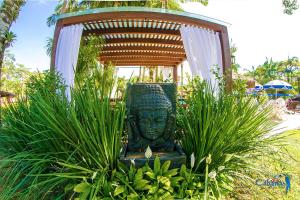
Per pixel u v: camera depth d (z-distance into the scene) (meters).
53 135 2.49
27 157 2.53
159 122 2.55
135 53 11.54
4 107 3.55
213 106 2.74
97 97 2.46
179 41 9.97
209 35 7.32
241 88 3.43
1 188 2.55
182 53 11.51
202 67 7.04
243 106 2.79
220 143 2.55
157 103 2.55
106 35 9.06
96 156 2.34
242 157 2.49
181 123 3.04
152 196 2.20
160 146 2.70
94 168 2.31
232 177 2.73
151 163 2.41
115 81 2.68
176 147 2.77
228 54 7.22
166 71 14.02
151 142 2.69
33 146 2.71
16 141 2.85
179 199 2.23
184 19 7.04
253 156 2.81
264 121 2.90
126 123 2.72
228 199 2.62
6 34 5.39
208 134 2.54
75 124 2.33
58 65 6.92
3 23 5.27
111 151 2.39
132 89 2.63
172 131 2.71
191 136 2.71
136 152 2.66
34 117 2.83
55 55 7.00
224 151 2.62
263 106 3.24
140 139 2.68
